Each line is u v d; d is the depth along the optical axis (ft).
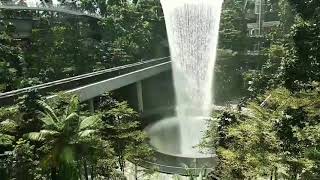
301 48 97.91
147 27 198.80
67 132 57.31
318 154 50.57
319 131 54.54
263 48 188.14
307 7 116.47
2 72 99.60
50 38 161.48
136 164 74.84
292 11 146.10
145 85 170.09
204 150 88.58
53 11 185.98
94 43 186.80
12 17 167.53
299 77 90.99
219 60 172.04
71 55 158.51
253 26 234.99
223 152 56.59
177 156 87.45
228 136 65.16
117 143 75.46
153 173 76.38
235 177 55.31
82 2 236.02
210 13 156.66
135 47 183.52
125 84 130.31
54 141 56.80
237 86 175.73
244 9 230.27
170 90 168.04
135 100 150.41
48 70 141.18
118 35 194.39
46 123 57.00
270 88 108.06
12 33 151.84
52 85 88.43
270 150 52.95
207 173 73.92
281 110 62.54
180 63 162.61
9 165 54.39
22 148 55.36
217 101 165.68
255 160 49.98
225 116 73.67
